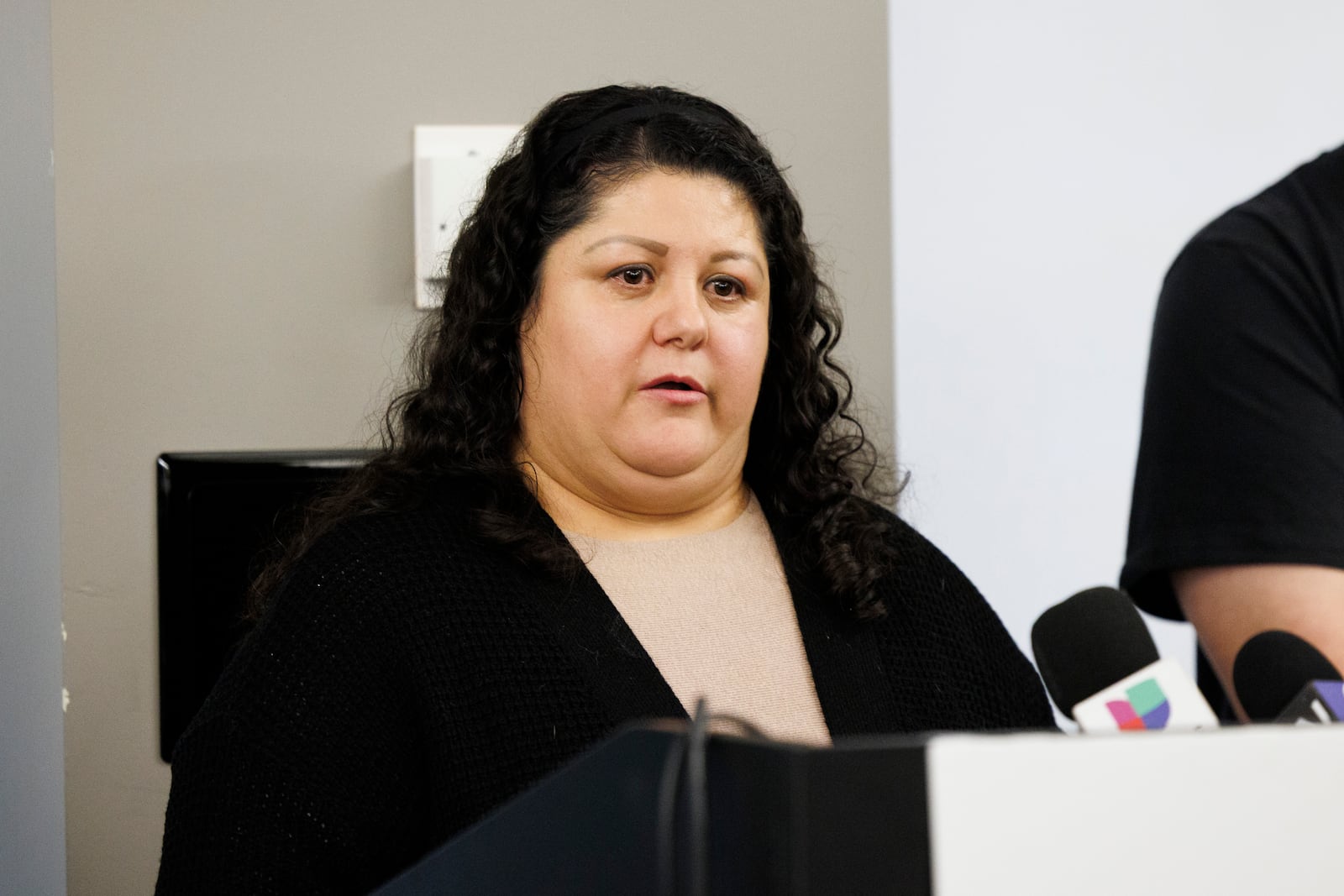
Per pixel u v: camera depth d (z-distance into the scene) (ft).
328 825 4.82
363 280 7.86
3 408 7.60
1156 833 2.00
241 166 7.82
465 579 5.14
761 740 1.99
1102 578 8.45
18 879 7.41
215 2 7.82
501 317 5.55
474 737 4.89
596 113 5.58
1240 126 8.70
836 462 6.06
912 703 5.53
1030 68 8.57
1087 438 8.50
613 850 2.18
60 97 7.72
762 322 5.53
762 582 5.56
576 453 5.40
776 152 8.09
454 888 2.59
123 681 7.61
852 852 1.90
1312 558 5.73
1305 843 2.04
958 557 8.36
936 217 8.42
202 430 7.75
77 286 7.72
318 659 5.00
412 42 7.90
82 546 7.63
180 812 4.92
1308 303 6.01
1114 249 8.57
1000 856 1.94
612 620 5.15
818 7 8.13
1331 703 3.16
